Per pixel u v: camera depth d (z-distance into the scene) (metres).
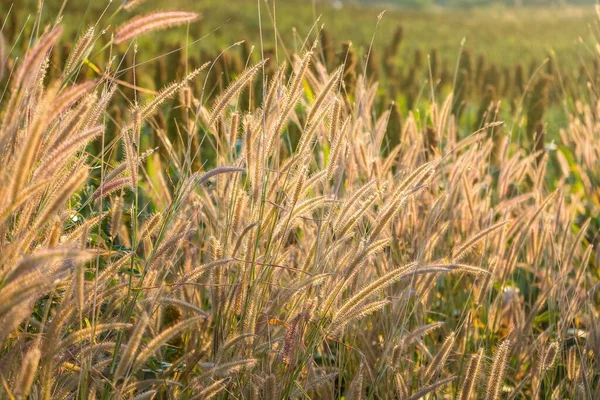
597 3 4.92
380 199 3.00
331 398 2.70
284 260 2.79
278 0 28.86
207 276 2.53
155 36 12.40
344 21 24.25
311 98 3.92
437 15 32.59
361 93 3.43
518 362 3.14
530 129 5.34
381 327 3.05
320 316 2.22
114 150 2.95
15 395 1.58
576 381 2.80
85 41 2.10
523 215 3.61
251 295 2.24
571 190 5.47
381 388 2.72
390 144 4.51
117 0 12.98
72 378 2.05
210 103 4.91
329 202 2.72
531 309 3.39
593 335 2.96
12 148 1.88
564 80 7.18
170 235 2.35
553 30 20.00
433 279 2.83
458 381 2.66
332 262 2.57
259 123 2.33
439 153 3.70
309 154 2.46
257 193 2.27
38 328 2.13
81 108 1.87
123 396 2.00
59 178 2.01
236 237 2.32
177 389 2.30
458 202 3.68
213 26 18.06
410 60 14.09
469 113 7.16
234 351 2.28
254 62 5.29
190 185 2.22
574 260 3.98
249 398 2.20
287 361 2.14
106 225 2.97
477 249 3.40
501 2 45.66
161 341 1.82
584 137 5.04
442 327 3.30
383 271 2.98
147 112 2.17
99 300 2.06
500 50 17.44
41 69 2.06
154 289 2.26
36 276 1.52
